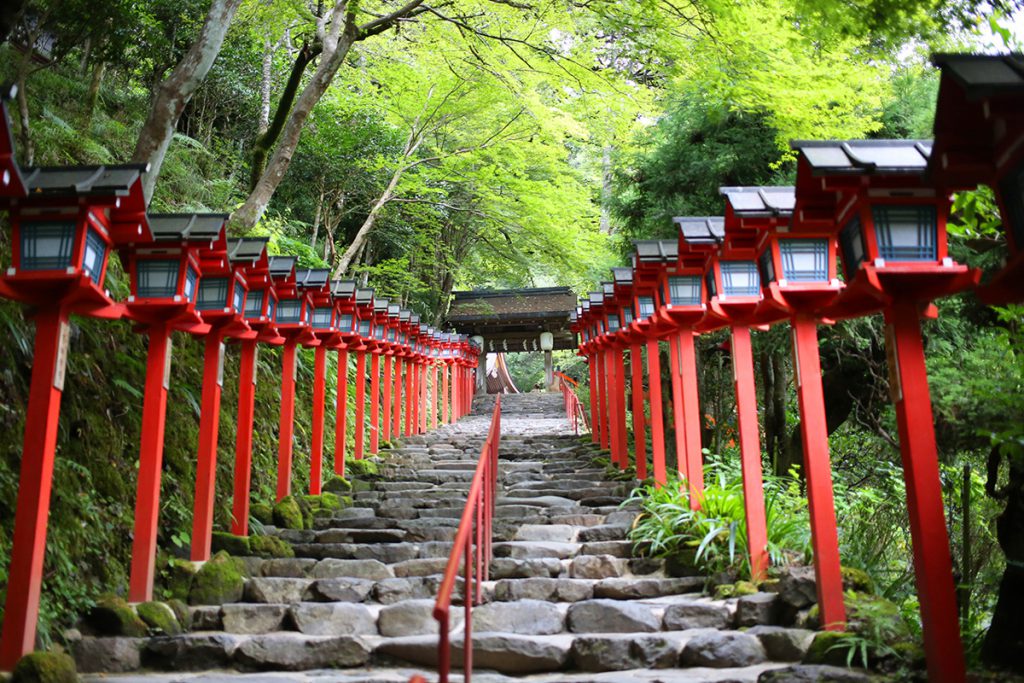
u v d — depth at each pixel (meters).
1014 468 4.71
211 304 6.14
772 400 11.62
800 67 8.41
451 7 11.31
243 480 6.92
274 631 5.42
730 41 8.26
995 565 6.25
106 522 5.71
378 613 5.43
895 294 4.05
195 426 7.46
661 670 4.64
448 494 9.27
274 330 7.43
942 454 9.41
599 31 10.40
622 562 6.31
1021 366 4.92
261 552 6.70
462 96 16.41
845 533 6.50
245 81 15.71
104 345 6.53
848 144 4.10
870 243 3.98
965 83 2.77
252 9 12.66
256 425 8.88
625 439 10.27
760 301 5.38
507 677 4.61
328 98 16.94
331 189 18.05
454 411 20.22
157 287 5.34
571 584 5.87
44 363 4.21
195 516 6.12
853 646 4.31
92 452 5.94
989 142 3.18
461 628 5.28
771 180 11.16
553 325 27.00
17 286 4.20
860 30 5.75
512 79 12.68
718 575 5.79
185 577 5.84
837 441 11.30
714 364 13.85
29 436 4.14
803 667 4.21
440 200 19.56
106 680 4.49
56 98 10.19
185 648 4.88
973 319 8.45
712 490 6.62
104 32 9.66
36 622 4.12
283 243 12.91
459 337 21.33
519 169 18.80
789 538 5.98
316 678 4.55
